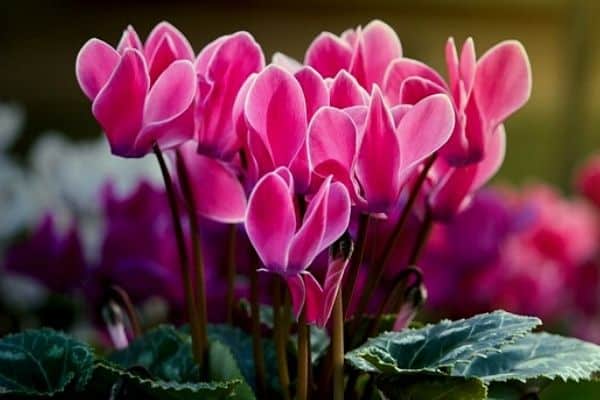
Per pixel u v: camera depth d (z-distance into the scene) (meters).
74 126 4.42
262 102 0.92
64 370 0.96
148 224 1.28
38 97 4.93
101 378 0.95
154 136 0.94
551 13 5.96
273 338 1.00
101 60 0.95
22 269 1.33
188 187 0.98
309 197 0.93
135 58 0.93
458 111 0.95
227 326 1.02
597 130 4.16
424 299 0.98
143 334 1.02
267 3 6.44
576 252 1.75
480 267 1.42
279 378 0.98
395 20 6.36
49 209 1.46
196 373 0.98
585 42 2.37
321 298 0.92
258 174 0.93
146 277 1.25
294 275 0.91
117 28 6.37
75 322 1.46
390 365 0.91
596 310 1.77
